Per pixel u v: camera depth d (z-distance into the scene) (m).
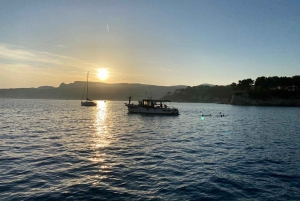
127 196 11.37
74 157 18.75
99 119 57.53
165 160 18.44
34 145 23.34
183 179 13.98
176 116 70.81
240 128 42.59
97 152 20.77
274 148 23.94
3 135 29.38
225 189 12.56
